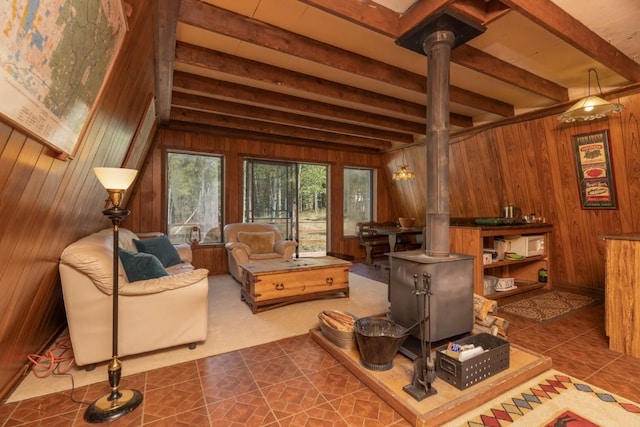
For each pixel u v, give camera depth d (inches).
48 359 85.4
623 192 133.6
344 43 103.3
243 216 211.5
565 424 60.6
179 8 77.5
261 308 131.3
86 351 81.2
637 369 81.8
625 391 71.6
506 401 68.1
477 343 83.3
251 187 214.7
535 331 108.0
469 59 105.5
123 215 68.9
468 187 200.1
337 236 250.2
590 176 142.3
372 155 264.2
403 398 65.5
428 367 67.8
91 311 81.4
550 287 165.5
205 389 73.6
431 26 83.7
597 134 134.5
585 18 88.2
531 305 136.3
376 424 61.5
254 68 115.3
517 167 169.8
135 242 137.1
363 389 73.4
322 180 266.7
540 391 71.8
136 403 67.3
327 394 71.4
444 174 88.6
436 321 85.7
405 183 251.3
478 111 169.8
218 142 201.8
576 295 151.9
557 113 144.7
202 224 202.7
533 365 78.3
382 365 77.4
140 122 116.1
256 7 85.0
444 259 87.0
